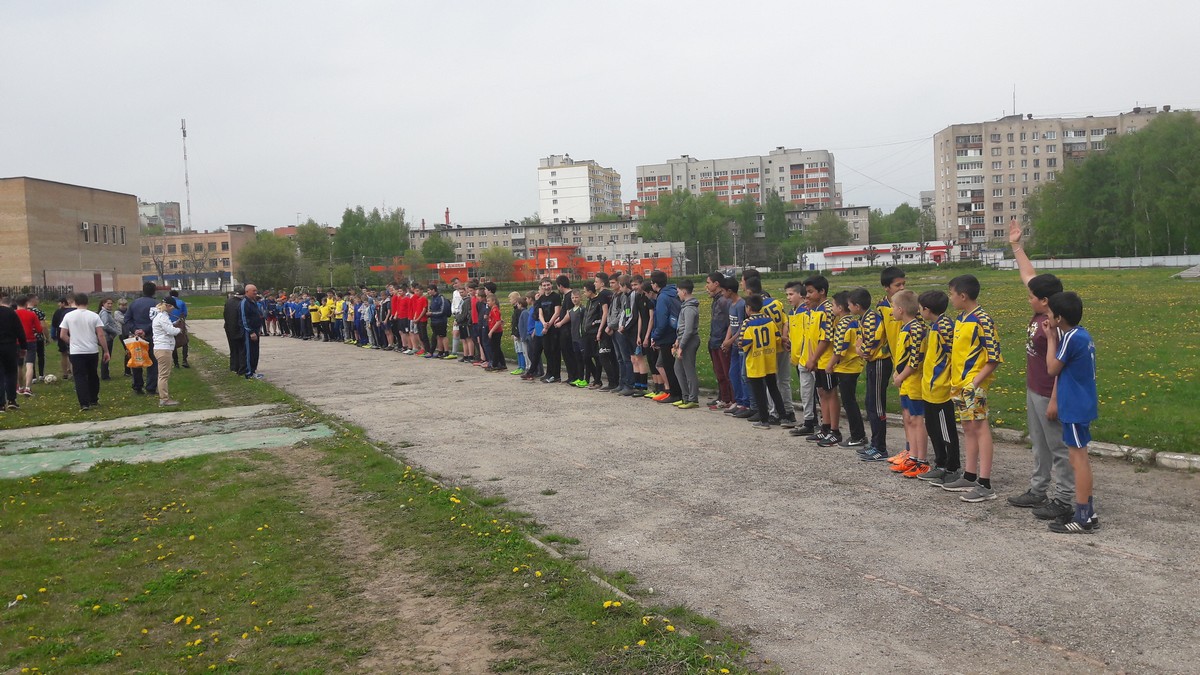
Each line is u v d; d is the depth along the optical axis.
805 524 6.96
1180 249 84.06
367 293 27.16
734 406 12.34
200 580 6.00
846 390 9.71
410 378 18.09
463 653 4.68
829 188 167.00
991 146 132.12
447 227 137.50
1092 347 6.48
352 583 5.86
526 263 103.50
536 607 5.28
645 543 6.59
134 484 8.95
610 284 15.55
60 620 5.36
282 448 10.68
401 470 9.13
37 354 20.38
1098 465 8.60
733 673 4.30
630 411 12.94
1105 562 5.86
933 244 105.56
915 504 7.49
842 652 4.60
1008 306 31.73
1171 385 12.60
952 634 4.79
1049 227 94.69
